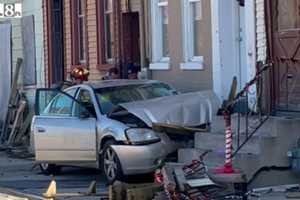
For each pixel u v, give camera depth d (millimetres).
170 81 32656
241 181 21703
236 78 27656
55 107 28625
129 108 26094
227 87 29406
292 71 25250
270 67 24984
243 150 23609
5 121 43438
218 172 21938
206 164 23688
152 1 33594
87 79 37281
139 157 25234
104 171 26234
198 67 30703
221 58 29406
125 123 25906
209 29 30062
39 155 28547
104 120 26469
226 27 29484
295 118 24047
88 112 27188
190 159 24453
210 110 26312
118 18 36156
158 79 33562
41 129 28406
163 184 21391
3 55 48375
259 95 25969
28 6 45062
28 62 45219
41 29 43500
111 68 36281
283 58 25625
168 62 32750
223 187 21656
